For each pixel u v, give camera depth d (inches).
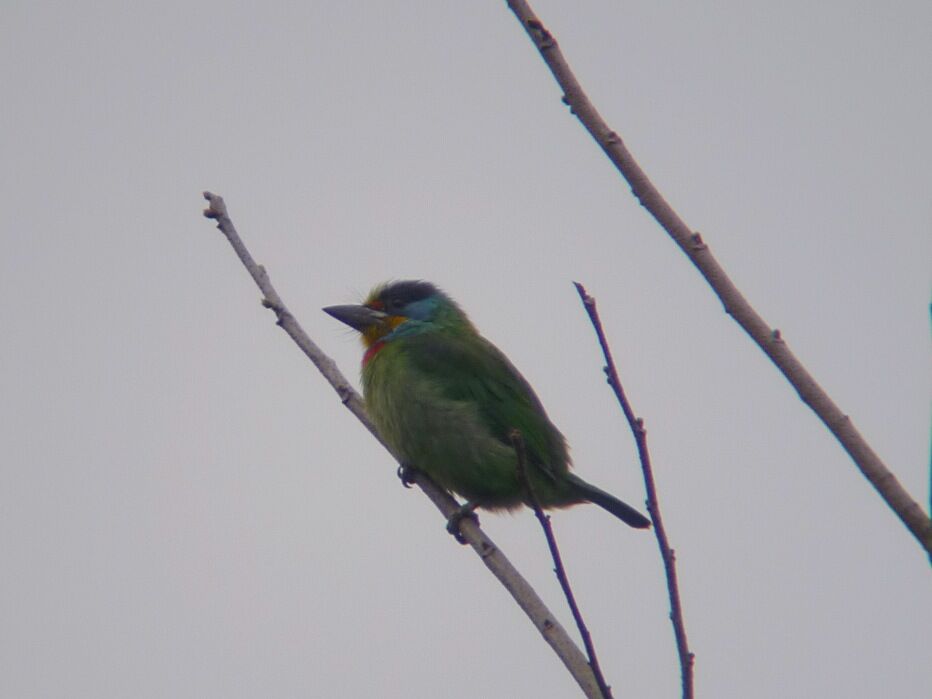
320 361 378.9
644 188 218.1
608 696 211.2
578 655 251.3
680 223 215.2
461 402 436.5
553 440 449.4
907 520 190.2
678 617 204.2
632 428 211.0
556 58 223.5
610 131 219.8
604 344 213.0
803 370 204.2
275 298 369.7
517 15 225.8
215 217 368.8
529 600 269.3
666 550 207.0
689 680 200.8
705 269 212.1
